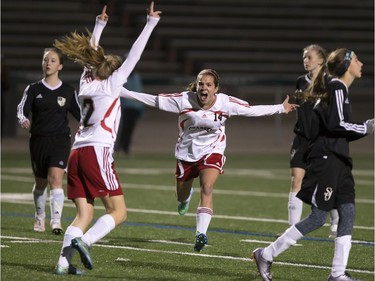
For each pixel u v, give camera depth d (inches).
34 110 1012.5
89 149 760.3
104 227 754.8
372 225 1152.8
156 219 1167.6
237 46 3454.7
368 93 3238.2
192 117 880.9
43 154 1011.3
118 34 3393.2
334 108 727.7
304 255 897.5
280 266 830.5
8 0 3435.0
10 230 1028.5
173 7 3555.6
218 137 895.1
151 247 925.2
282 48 3508.9
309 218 738.2
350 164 738.2
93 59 764.6
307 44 3543.3
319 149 735.7
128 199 1396.4
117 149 2331.4
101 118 762.8
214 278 756.6
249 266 821.9
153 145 2583.7
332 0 3757.4
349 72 749.9
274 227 1112.2
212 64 3336.6
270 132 2930.6
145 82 2689.5
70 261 757.9
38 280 725.9
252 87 3129.9
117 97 767.1
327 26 3641.7
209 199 857.5
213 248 927.7
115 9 3518.7
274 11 3651.6
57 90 1011.3
